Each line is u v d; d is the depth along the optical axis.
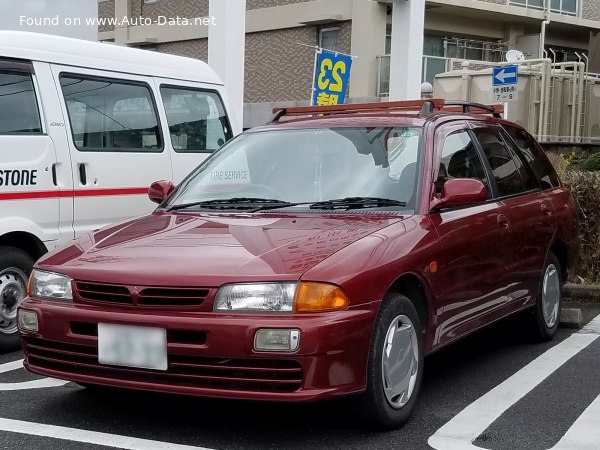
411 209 4.75
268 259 4.02
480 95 17.03
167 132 7.75
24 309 4.35
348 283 3.94
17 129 6.33
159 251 4.24
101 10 25.23
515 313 5.96
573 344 6.51
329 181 5.06
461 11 20.45
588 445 4.17
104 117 7.10
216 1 11.00
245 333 3.79
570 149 17.02
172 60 8.08
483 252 5.18
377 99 18.45
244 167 5.39
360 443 4.16
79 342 4.11
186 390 3.91
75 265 4.25
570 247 6.78
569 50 24.55
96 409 4.70
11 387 5.18
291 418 4.53
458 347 6.41
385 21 18.72
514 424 4.50
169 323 3.88
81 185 6.80
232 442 4.17
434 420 4.55
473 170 5.51
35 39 6.59
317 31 19.89
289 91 20.64
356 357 3.95
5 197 6.18
